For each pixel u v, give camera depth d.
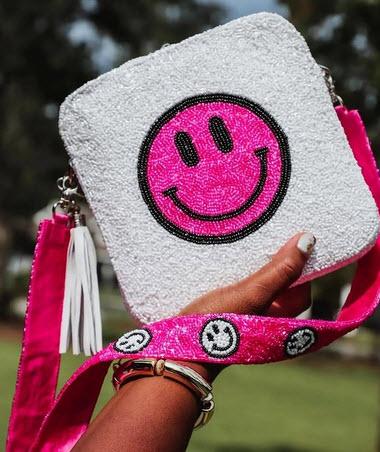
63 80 17.12
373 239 1.17
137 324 1.22
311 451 7.54
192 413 1.04
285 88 1.20
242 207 1.17
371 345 19.95
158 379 1.05
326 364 15.87
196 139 1.18
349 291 1.26
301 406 10.17
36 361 1.30
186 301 1.16
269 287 1.10
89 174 1.20
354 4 4.78
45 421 1.19
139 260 1.17
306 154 1.18
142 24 16.98
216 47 1.22
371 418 9.88
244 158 1.18
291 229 1.16
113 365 1.12
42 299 1.31
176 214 1.17
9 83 17.02
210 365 1.07
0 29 16.39
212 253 1.16
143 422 1.02
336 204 1.17
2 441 6.09
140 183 1.18
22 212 17.94
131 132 1.19
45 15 16.42
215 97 1.19
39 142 17.42
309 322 1.07
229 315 1.06
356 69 5.23
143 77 1.21
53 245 1.31
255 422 8.70
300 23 5.01
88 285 1.27
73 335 1.28
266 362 1.07
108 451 1.00
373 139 5.28
